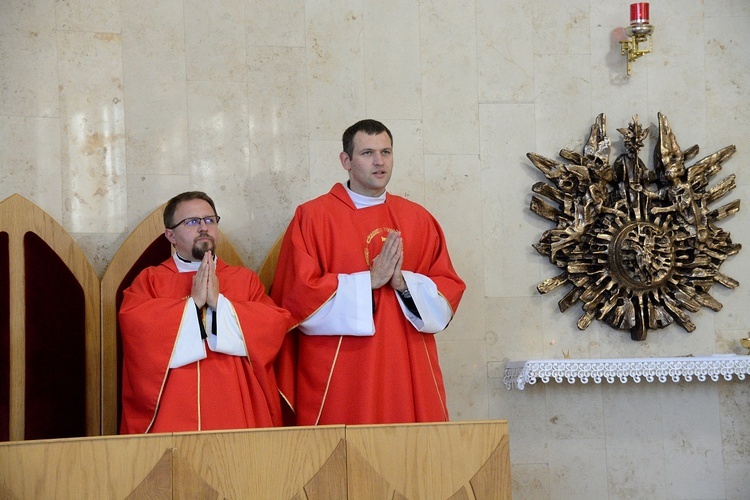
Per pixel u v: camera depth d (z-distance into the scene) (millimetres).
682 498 7570
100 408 6738
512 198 7570
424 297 5926
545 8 7703
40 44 7020
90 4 7113
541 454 7488
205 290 5652
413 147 7488
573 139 7656
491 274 7520
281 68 7348
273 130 7297
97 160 7047
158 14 7203
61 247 6734
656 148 7633
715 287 7672
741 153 7750
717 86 7777
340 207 6184
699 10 7809
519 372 7062
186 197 6035
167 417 5535
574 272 7473
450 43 7590
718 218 7648
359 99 7430
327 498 4766
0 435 6484
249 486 4715
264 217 7234
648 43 7723
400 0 7559
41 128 6984
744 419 7656
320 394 5898
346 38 7457
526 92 7637
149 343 5574
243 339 5668
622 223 7520
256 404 5758
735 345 7637
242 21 7320
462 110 7562
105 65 7105
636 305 7504
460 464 4863
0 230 6629
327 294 5824
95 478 4598
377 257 5871
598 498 7504
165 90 7176
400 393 5855
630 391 7605
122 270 6828
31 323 6605
